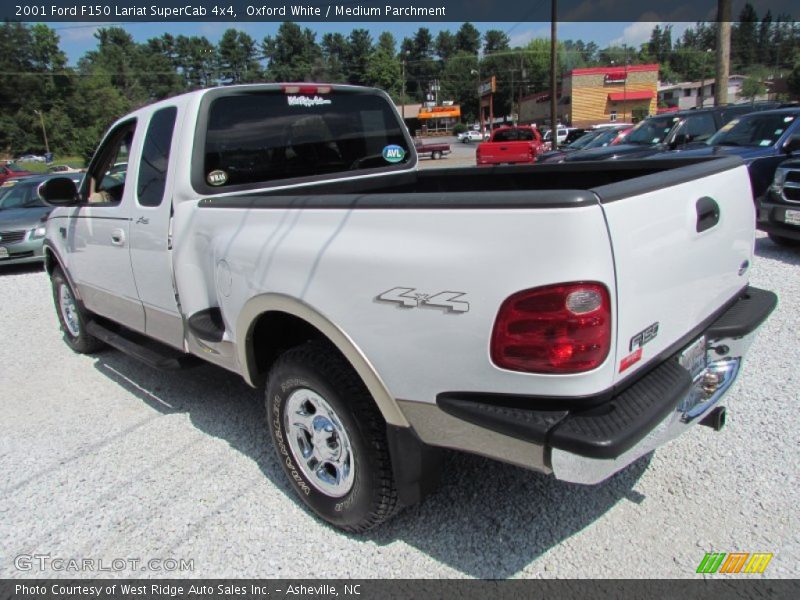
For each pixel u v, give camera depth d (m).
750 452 3.01
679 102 87.75
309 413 2.62
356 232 2.19
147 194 3.45
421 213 1.99
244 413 3.87
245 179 3.41
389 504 2.38
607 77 61.00
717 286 2.50
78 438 3.67
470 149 51.88
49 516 2.90
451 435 2.08
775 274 6.16
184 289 3.23
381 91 4.18
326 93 3.81
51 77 90.94
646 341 2.02
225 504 2.91
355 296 2.17
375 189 4.00
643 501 2.71
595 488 2.83
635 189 1.92
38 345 5.62
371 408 2.30
